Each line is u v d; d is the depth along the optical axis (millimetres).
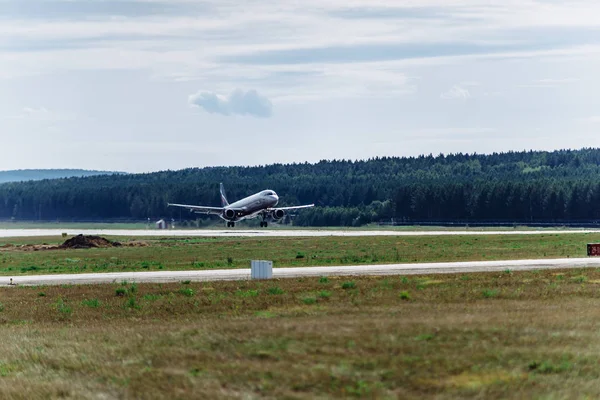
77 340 51625
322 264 106688
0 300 75062
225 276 90438
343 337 43625
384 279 78625
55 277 97750
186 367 40812
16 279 96750
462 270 89188
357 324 47438
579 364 37938
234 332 47812
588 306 54812
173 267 110000
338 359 39375
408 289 68188
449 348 40594
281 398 34938
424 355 39406
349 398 34469
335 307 57938
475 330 44312
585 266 91188
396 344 41562
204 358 42188
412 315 51031
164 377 39406
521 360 38438
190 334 48969
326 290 69812
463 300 59688
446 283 73000
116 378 40312
